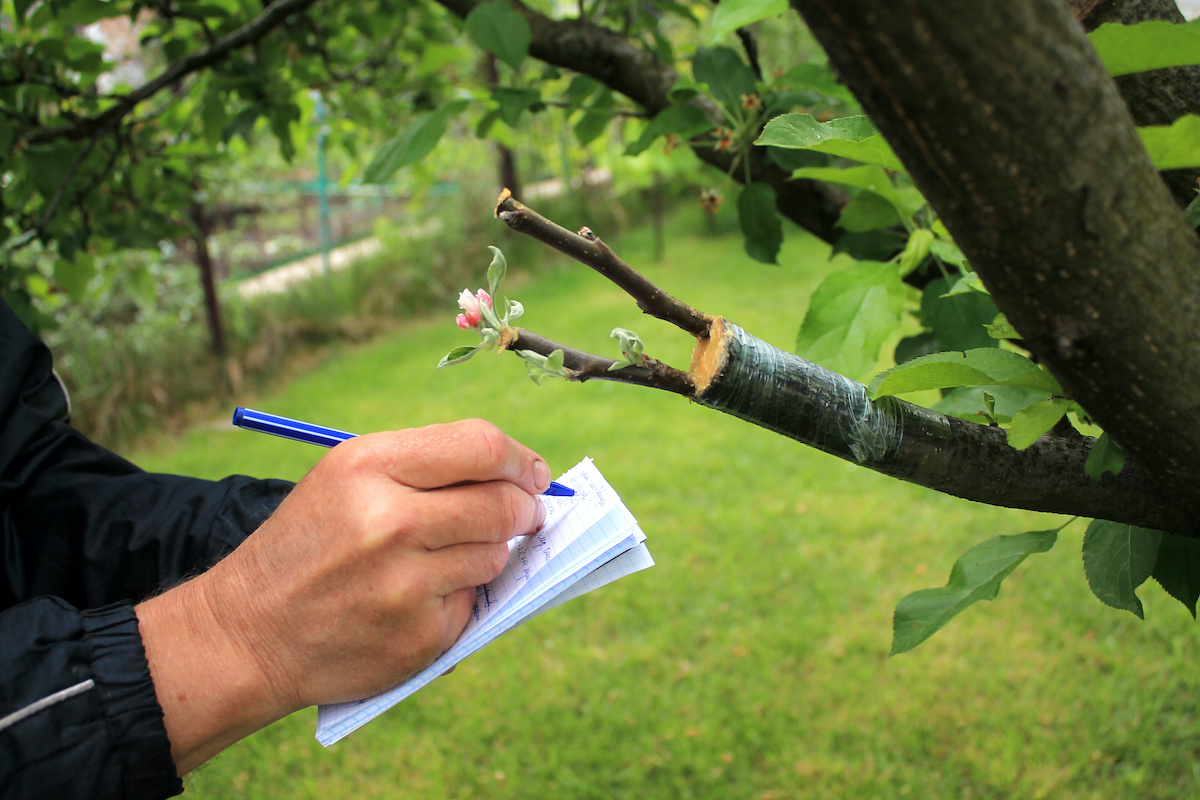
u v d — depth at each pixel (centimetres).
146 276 280
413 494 77
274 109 230
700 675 324
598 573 86
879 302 116
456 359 71
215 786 288
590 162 962
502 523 79
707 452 489
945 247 113
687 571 384
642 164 814
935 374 67
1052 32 41
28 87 210
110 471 121
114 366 584
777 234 155
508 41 163
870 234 145
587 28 168
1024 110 42
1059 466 73
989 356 69
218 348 641
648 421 533
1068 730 281
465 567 78
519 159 988
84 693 75
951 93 42
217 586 81
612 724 305
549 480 86
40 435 117
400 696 79
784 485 450
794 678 319
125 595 111
